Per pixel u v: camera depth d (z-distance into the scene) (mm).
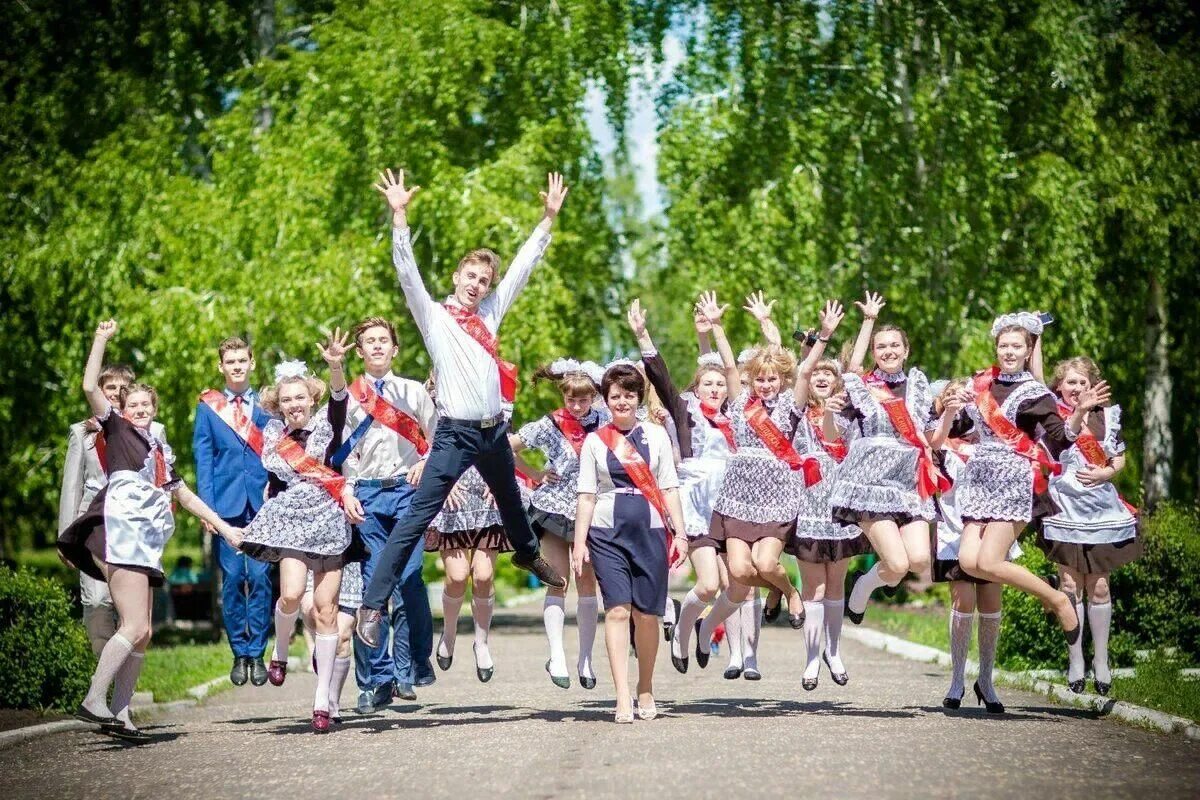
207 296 21922
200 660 15453
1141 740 8008
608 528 8859
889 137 24109
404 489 9727
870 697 10547
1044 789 6434
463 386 8766
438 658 10844
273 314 21562
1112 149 24531
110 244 23688
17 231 24828
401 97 22953
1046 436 9023
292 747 8344
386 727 9141
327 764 7598
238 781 7223
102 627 10773
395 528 8859
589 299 25922
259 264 21844
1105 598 9875
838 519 9602
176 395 22344
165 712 11164
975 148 24000
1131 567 12031
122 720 8953
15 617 10523
